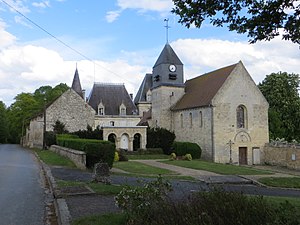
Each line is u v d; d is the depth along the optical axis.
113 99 63.28
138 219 5.99
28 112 71.19
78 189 11.92
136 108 64.31
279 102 46.75
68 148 26.64
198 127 38.38
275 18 6.81
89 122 48.44
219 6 6.93
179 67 46.03
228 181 19.05
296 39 7.04
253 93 37.72
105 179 14.30
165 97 45.03
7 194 11.58
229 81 36.62
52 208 9.59
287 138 46.69
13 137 90.56
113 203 9.84
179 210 5.54
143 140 41.16
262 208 5.22
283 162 33.31
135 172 22.08
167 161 32.22
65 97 47.59
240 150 36.59
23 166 21.50
